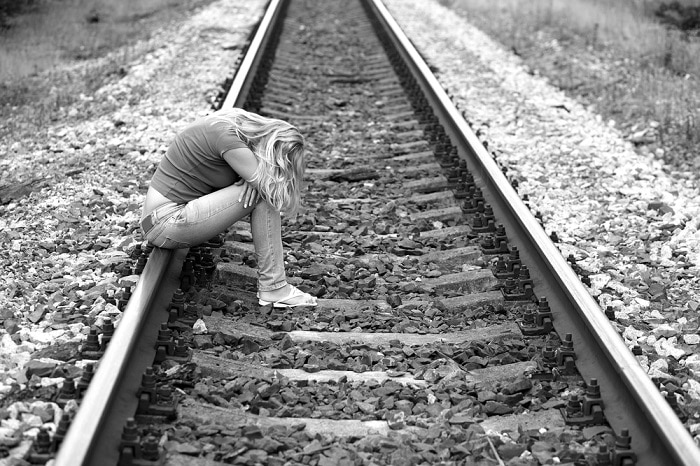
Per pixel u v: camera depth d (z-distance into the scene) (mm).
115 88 10961
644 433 3668
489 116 9922
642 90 11211
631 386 3764
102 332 4395
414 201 7047
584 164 8180
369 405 4164
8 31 14688
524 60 13570
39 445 3469
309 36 14539
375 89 11133
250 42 12438
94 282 5137
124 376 3891
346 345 4793
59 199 6688
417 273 5801
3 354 4270
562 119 9867
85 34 15242
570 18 15953
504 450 3785
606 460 3588
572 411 4020
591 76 12289
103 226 6102
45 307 4812
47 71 12773
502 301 5297
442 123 9086
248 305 5215
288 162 4965
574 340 4566
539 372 4398
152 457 3545
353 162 8078
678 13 14859
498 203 6539
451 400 4254
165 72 11586
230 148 4898
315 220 6590
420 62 11062
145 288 4539
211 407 4031
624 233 6504
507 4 17812
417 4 18859
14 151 8719
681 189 7746
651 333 4965
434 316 5215
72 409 3748
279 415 4082
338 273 5711
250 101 9484
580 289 4672
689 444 3295
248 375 4379
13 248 5730
